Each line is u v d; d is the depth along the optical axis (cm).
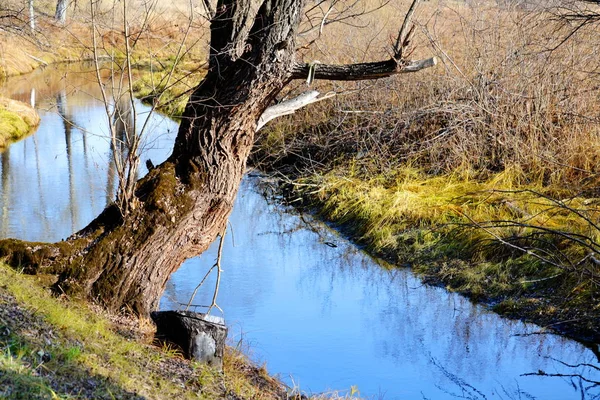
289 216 1599
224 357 782
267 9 745
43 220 1470
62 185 1766
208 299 1095
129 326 750
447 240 1246
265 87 764
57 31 1284
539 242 1116
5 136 2270
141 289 780
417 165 1530
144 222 779
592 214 1140
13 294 648
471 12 1662
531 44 1380
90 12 843
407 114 1550
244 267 1261
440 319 1033
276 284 1177
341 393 802
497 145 1431
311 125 1845
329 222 1519
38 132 2441
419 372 869
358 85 1670
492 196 1285
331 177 1625
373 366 880
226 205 816
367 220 1412
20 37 1350
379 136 1591
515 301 1046
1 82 3181
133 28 853
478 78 1475
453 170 1448
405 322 1020
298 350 918
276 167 1883
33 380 468
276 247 1387
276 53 749
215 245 1406
